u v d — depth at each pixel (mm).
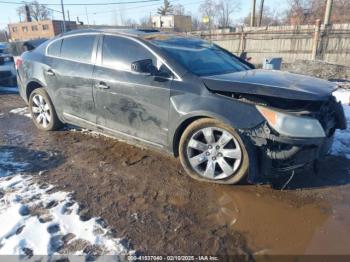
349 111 5957
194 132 3307
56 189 3268
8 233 2559
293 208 2938
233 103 3061
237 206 2979
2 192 3188
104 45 4059
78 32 4469
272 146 2973
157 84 3465
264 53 19531
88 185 3363
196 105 3201
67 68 4383
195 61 3691
